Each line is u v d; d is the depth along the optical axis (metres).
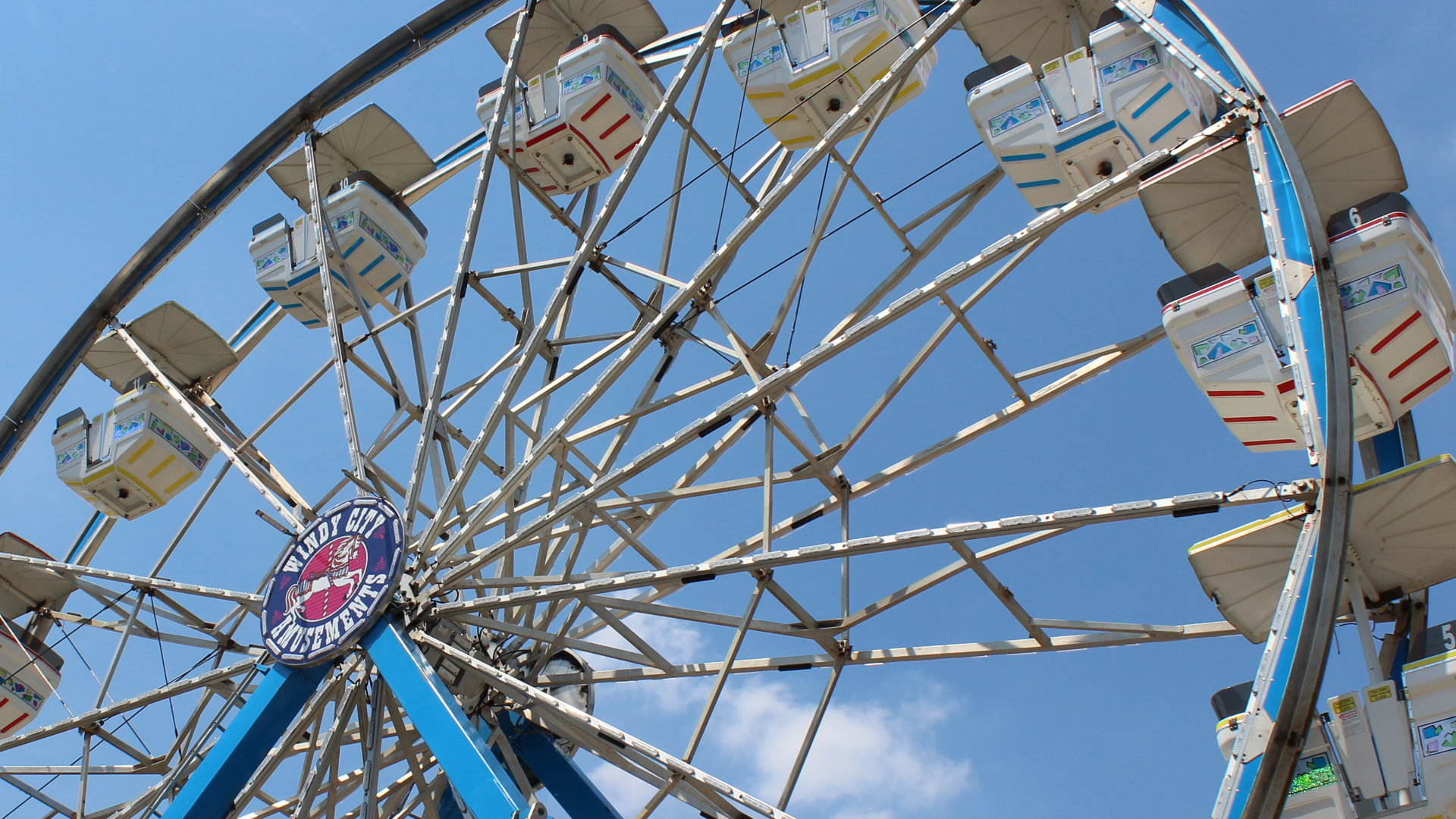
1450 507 10.49
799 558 11.21
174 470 17.72
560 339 15.82
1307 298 9.60
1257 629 11.92
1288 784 7.83
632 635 13.45
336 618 12.77
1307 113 12.02
